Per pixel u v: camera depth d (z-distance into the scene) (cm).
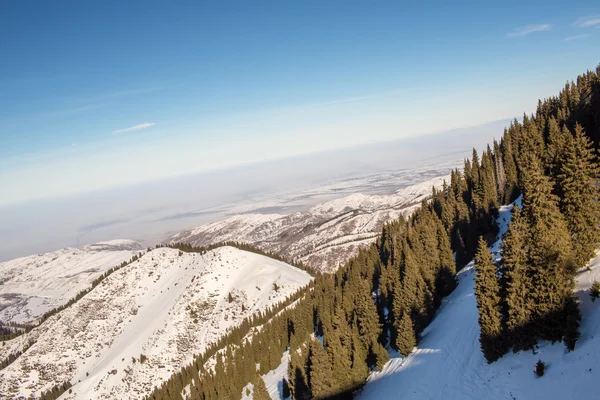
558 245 3372
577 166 3831
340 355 5559
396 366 5325
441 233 7425
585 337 3041
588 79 10838
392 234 11175
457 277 7131
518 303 3572
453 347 4653
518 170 9219
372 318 6141
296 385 6209
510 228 3791
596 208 3669
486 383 3638
